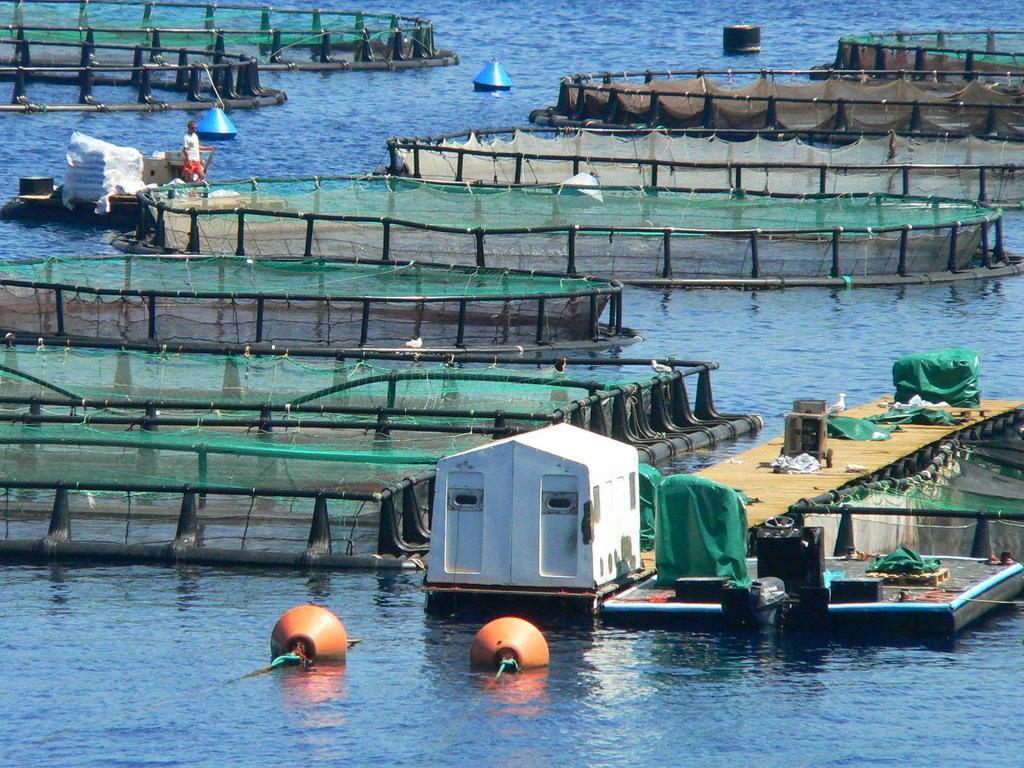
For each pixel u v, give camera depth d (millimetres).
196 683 99812
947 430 147000
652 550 119938
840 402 144000
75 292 178875
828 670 100938
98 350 155000
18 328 181250
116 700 97750
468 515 109062
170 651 104250
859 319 198750
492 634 101125
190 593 113812
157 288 187375
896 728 93938
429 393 141875
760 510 121875
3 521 127562
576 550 107875
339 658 103062
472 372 147500
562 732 93500
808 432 134750
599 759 90688
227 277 189375
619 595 109625
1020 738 93000
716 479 130750
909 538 120562
